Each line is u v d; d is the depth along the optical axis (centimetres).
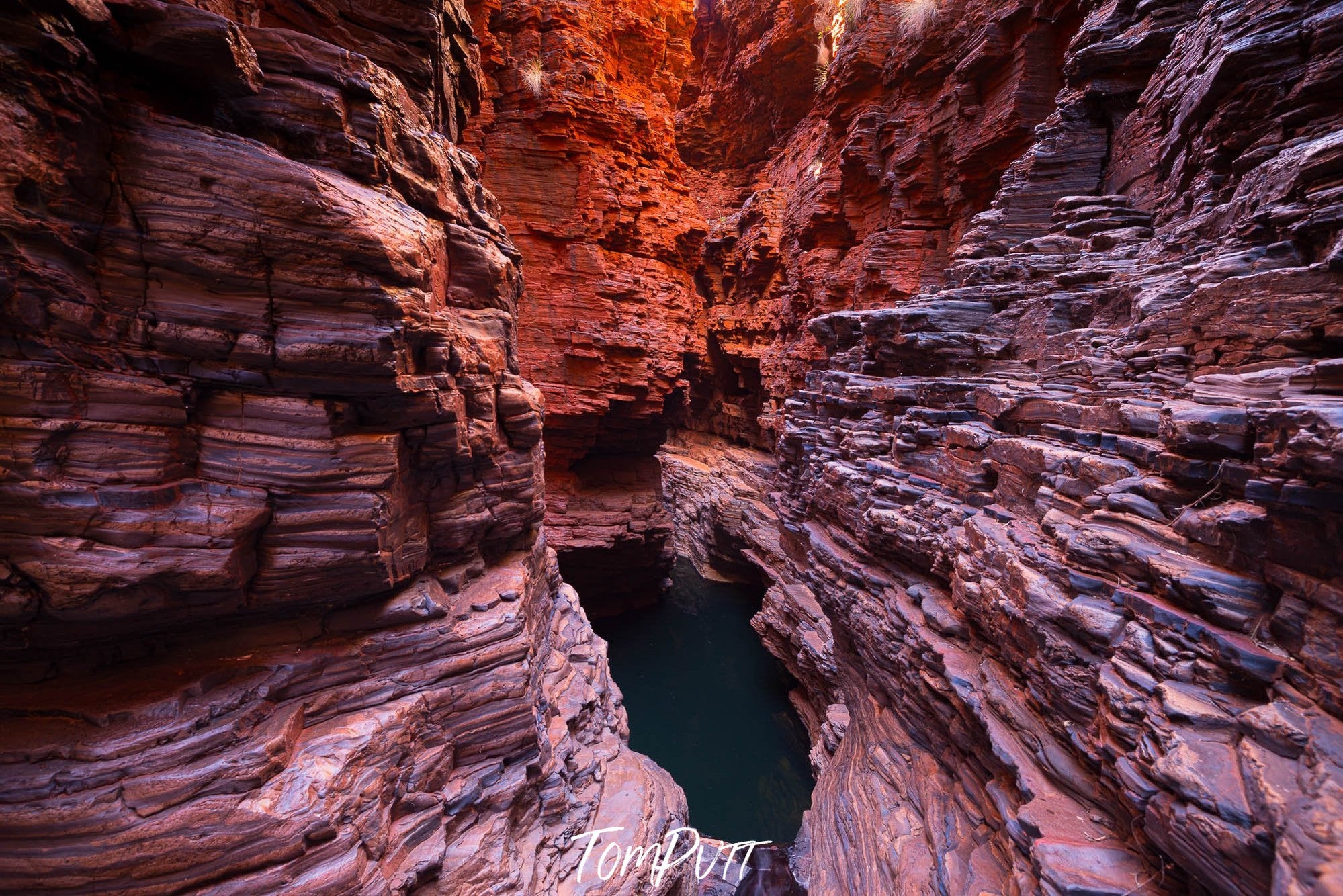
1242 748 434
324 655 661
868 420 1445
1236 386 614
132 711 524
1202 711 477
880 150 2378
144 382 498
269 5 680
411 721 690
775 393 3022
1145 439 705
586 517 2755
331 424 577
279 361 541
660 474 3216
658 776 1246
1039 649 690
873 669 1241
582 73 2422
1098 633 609
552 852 848
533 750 823
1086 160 1439
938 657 946
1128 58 1338
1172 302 801
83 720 518
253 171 500
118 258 483
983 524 905
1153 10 1309
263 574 588
